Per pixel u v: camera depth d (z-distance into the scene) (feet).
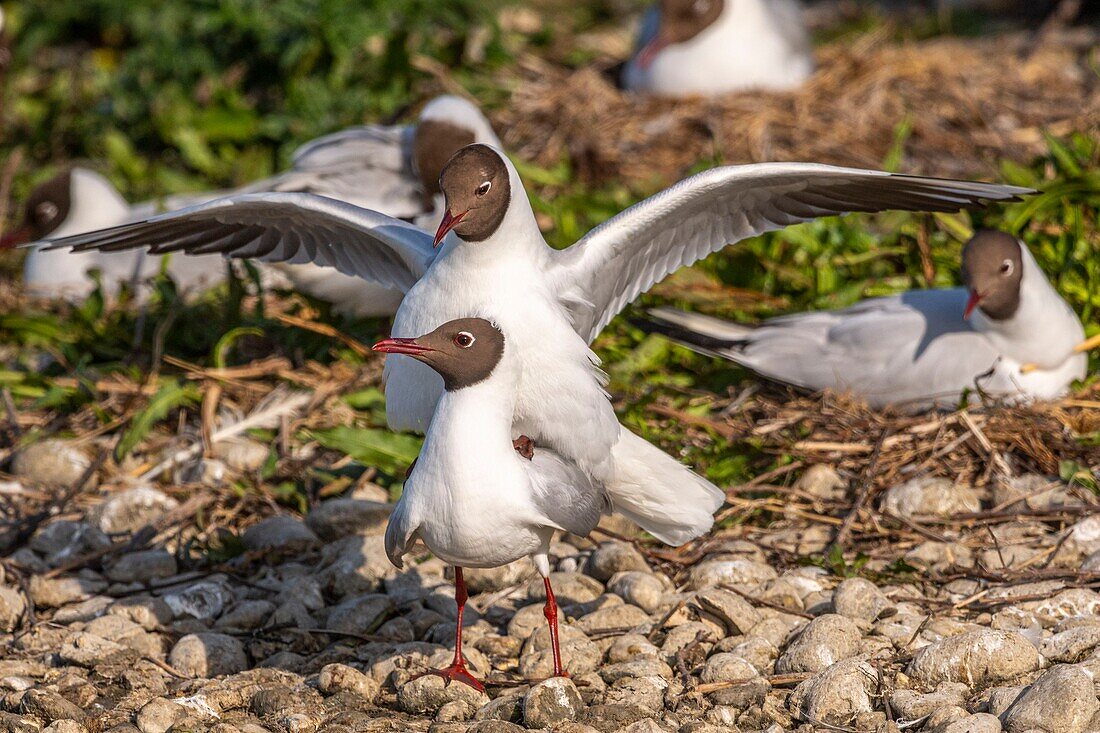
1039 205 41.88
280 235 32.07
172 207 47.21
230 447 37.01
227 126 54.90
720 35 56.75
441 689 26.17
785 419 36.04
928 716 24.26
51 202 46.68
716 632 28.40
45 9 65.51
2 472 37.83
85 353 42.96
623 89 59.36
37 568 32.81
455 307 27.30
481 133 41.68
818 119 54.95
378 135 43.32
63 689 26.91
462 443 24.77
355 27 53.42
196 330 43.06
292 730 25.30
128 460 37.73
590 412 27.40
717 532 33.04
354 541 32.76
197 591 30.83
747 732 24.97
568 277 28.27
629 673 26.73
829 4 76.69
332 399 38.52
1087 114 52.65
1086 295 39.68
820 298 41.88
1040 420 34.73
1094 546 30.94
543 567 26.30
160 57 57.47
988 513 32.07
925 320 36.70
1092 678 24.11
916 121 54.24
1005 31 68.54
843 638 26.73
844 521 31.86
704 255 31.37
